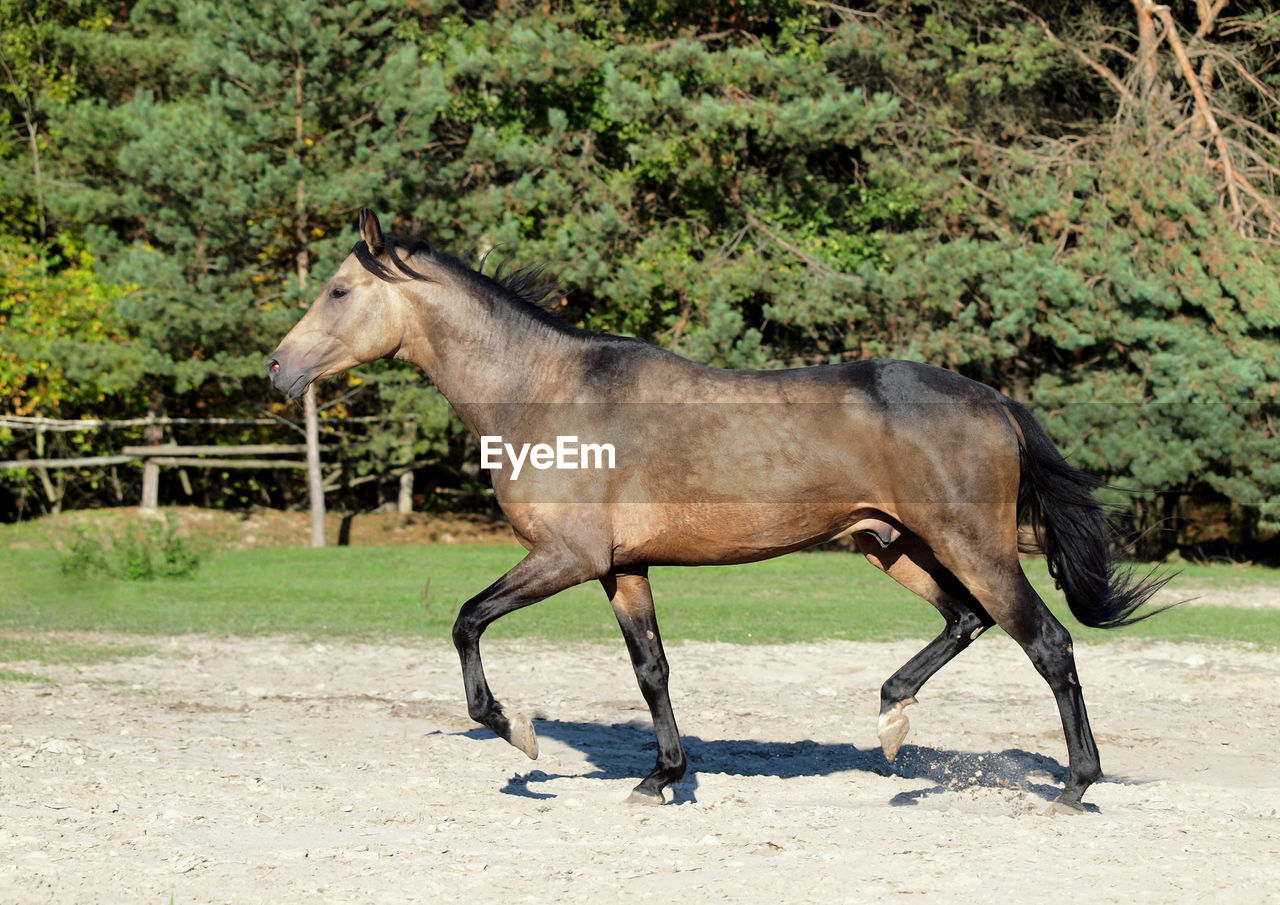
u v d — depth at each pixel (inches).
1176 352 910.4
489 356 251.1
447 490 1203.9
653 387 241.0
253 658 454.9
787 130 926.4
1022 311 903.1
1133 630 553.6
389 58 929.5
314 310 258.7
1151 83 998.4
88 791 244.1
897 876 187.2
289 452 1138.7
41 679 393.4
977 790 257.6
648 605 249.6
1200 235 912.3
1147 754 308.2
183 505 1215.6
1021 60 999.6
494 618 236.7
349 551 907.4
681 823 224.8
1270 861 196.9
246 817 226.8
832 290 949.8
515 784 262.2
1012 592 231.9
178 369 916.0
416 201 943.7
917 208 1020.5
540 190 983.6
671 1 1042.7
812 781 267.6
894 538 240.4
